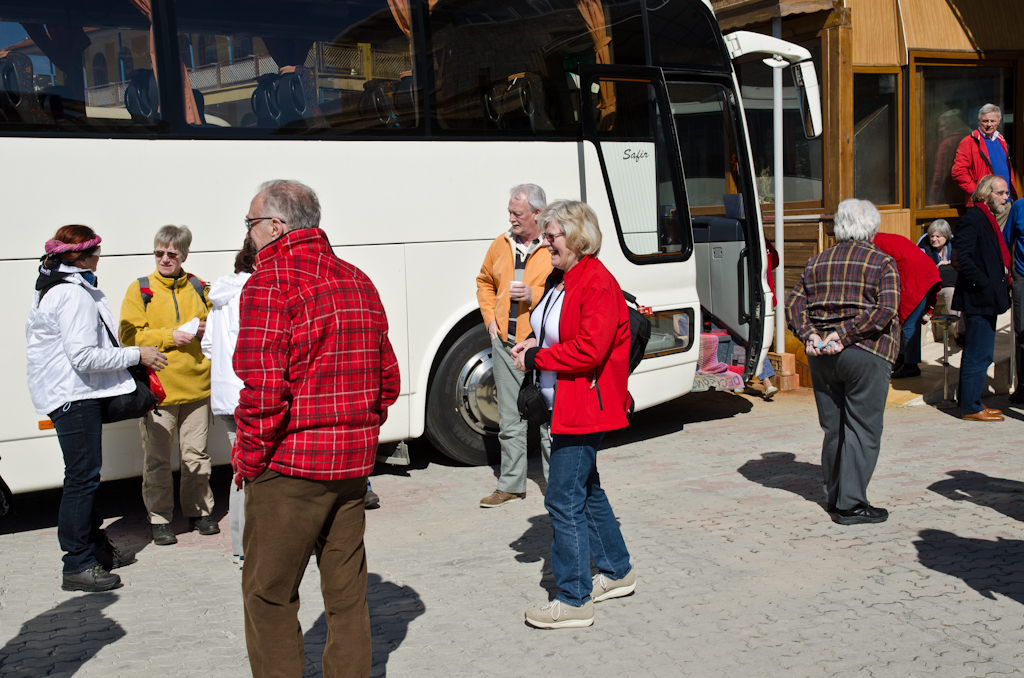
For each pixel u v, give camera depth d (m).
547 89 6.98
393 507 5.96
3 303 5.27
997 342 9.35
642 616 4.11
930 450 6.80
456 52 6.57
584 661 3.71
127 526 5.73
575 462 3.93
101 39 5.50
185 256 5.28
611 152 7.22
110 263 5.53
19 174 5.29
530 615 4.02
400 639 3.96
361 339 3.06
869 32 10.43
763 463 6.68
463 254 6.63
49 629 4.16
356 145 6.22
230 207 5.86
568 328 3.83
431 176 6.49
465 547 5.13
